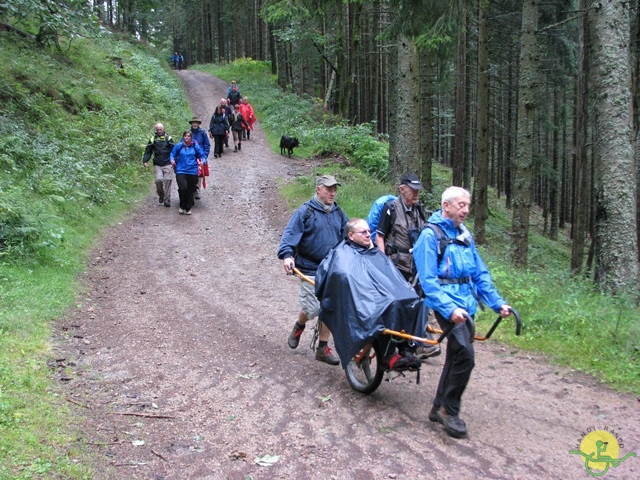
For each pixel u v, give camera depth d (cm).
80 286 775
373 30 2456
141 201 1372
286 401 477
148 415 447
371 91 3119
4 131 1142
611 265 806
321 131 2122
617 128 793
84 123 1545
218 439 414
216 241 1095
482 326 650
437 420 430
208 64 4628
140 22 4491
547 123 2464
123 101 1970
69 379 500
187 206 1288
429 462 383
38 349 549
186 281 851
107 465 372
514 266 1032
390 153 1728
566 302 663
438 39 1021
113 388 494
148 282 835
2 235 778
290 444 407
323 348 550
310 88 3186
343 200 1281
